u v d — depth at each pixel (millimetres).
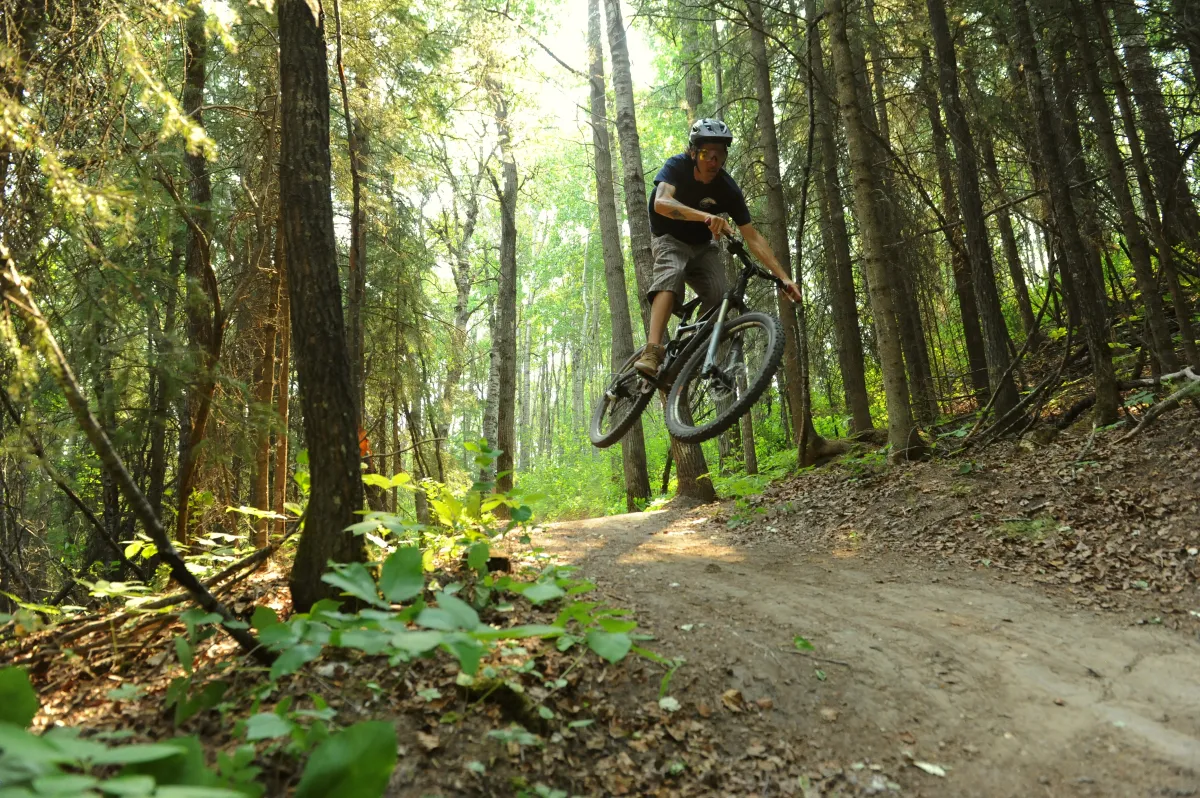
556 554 5754
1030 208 11844
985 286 9117
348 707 2854
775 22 12273
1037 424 8625
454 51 10094
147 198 4102
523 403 35250
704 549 6570
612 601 4438
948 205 11992
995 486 6945
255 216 6137
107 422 4051
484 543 3568
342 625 2594
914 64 11852
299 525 4113
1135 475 6262
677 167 4645
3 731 1281
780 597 4934
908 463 8297
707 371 4398
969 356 12297
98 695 2936
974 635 4379
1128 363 9523
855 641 4234
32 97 3699
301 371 3641
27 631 3316
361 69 7141
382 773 1891
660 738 3170
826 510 7613
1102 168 9898
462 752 2752
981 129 9992
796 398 12766
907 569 5734
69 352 4129
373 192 8242
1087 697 3674
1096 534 5703
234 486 7621
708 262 4832
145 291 4227
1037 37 9281
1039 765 3172
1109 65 7797
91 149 3883
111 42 4043
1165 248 7637
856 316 12383
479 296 27250
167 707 2584
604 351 38250
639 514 9203
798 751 3246
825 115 11984
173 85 5957
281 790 2363
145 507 2670
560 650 3539
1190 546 5195
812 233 14164
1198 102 10836
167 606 3615
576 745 3010
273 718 2203
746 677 3709
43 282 3902
